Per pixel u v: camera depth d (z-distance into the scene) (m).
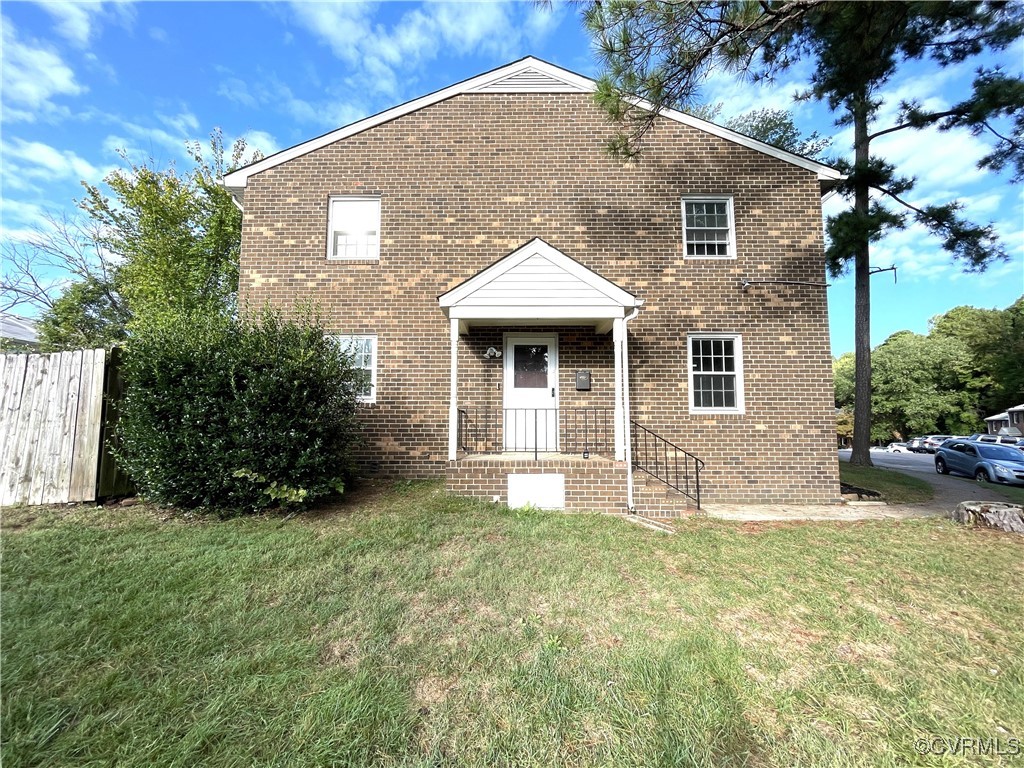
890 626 3.28
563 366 8.27
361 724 2.13
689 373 8.30
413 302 8.38
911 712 2.34
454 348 7.05
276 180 8.57
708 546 5.02
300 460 5.57
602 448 8.12
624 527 5.66
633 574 4.12
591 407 8.21
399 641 2.90
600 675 2.55
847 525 6.21
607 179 8.63
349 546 4.51
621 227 8.55
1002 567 4.48
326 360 6.02
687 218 8.71
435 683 2.49
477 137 8.70
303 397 5.65
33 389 5.93
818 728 2.22
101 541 4.45
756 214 8.59
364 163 8.62
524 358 8.33
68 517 5.22
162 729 2.06
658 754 2.00
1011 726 2.27
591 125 8.71
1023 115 9.48
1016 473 11.62
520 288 7.12
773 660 2.77
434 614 3.28
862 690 2.51
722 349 8.47
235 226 15.69
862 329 13.19
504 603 3.46
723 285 8.45
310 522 5.35
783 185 8.64
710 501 8.01
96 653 2.61
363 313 8.34
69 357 6.00
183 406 5.44
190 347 5.59
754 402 8.23
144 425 5.43
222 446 5.40
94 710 2.18
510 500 6.54
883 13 7.83
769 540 5.32
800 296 8.44
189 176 15.91
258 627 2.95
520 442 8.16
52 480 5.79
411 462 8.11
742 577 4.14
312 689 2.37
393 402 8.21
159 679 2.41
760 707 2.35
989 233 11.07
